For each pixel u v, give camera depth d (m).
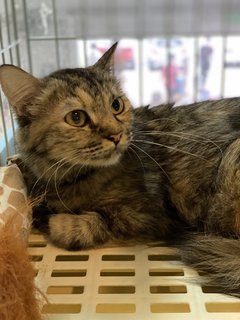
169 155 0.33
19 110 0.30
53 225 0.30
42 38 0.49
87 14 0.50
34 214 0.32
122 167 0.31
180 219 0.32
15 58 0.46
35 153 0.30
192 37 0.51
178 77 0.54
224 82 0.54
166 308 0.23
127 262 0.28
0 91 0.36
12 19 0.46
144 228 0.31
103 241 0.30
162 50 0.53
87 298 0.24
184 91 0.55
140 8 0.50
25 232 0.27
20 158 0.32
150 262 0.28
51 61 0.51
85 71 0.32
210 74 0.54
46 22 0.50
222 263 0.26
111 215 0.31
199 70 0.54
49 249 0.29
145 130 0.34
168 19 0.50
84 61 0.51
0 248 0.21
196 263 0.27
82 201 0.31
